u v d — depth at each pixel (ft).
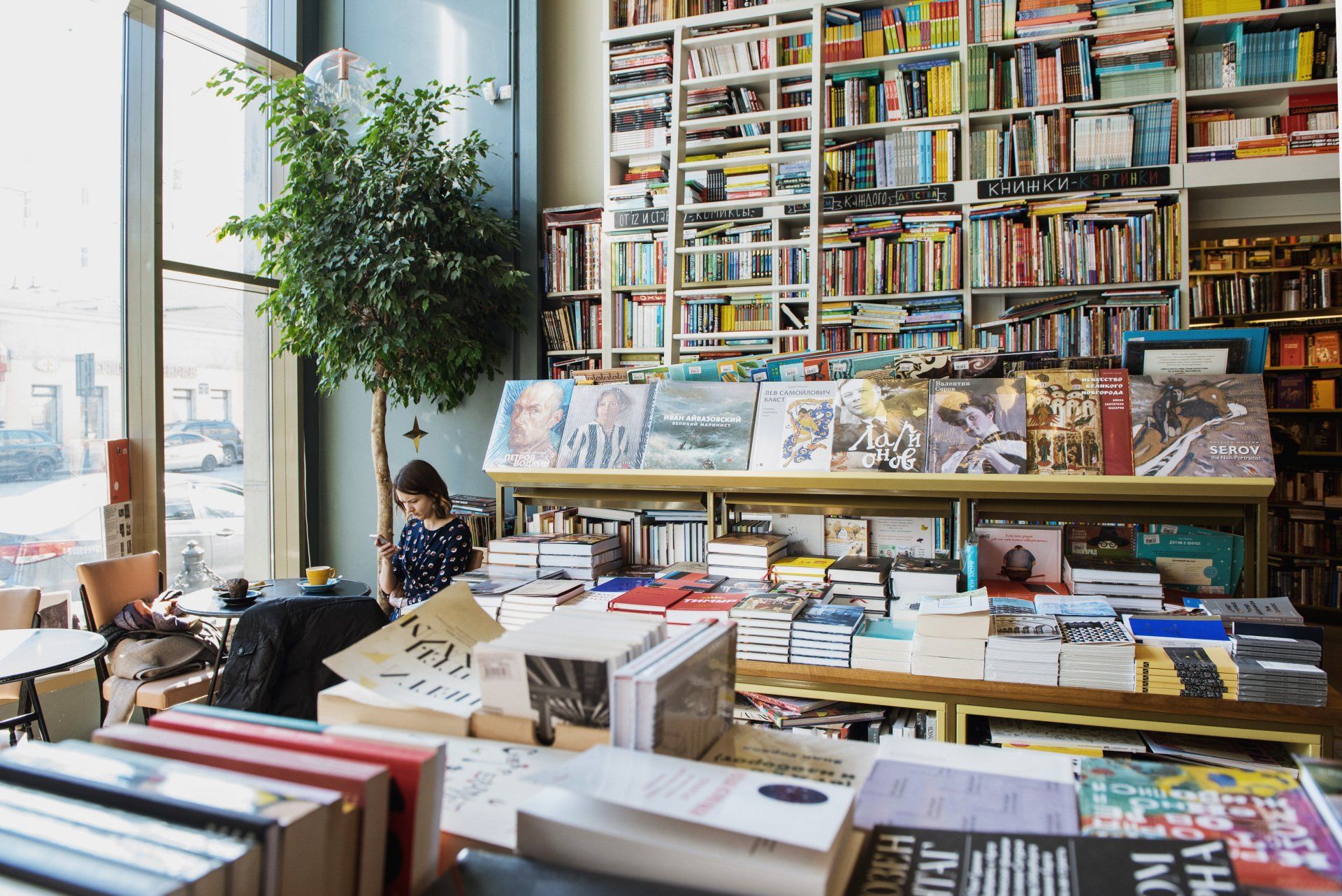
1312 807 2.77
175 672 11.33
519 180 16.44
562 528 10.85
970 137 13.93
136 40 14.25
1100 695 6.96
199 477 15.97
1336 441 19.99
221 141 16.37
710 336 14.53
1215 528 8.38
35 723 11.88
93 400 13.87
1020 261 13.55
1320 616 19.66
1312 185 12.98
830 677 7.67
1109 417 8.25
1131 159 13.14
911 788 2.98
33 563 13.01
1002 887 2.27
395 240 13.87
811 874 2.17
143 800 2.03
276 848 1.86
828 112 14.58
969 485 8.36
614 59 15.60
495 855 2.42
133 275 14.38
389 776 2.33
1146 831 2.66
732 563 9.28
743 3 15.06
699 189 15.40
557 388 10.75
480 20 16.70
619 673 2.79
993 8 13.75
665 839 2.35
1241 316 20.44
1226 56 13.03
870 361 9.66
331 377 14.99
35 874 1.76
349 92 14.38
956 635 7.30
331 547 18.21
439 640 3.57
